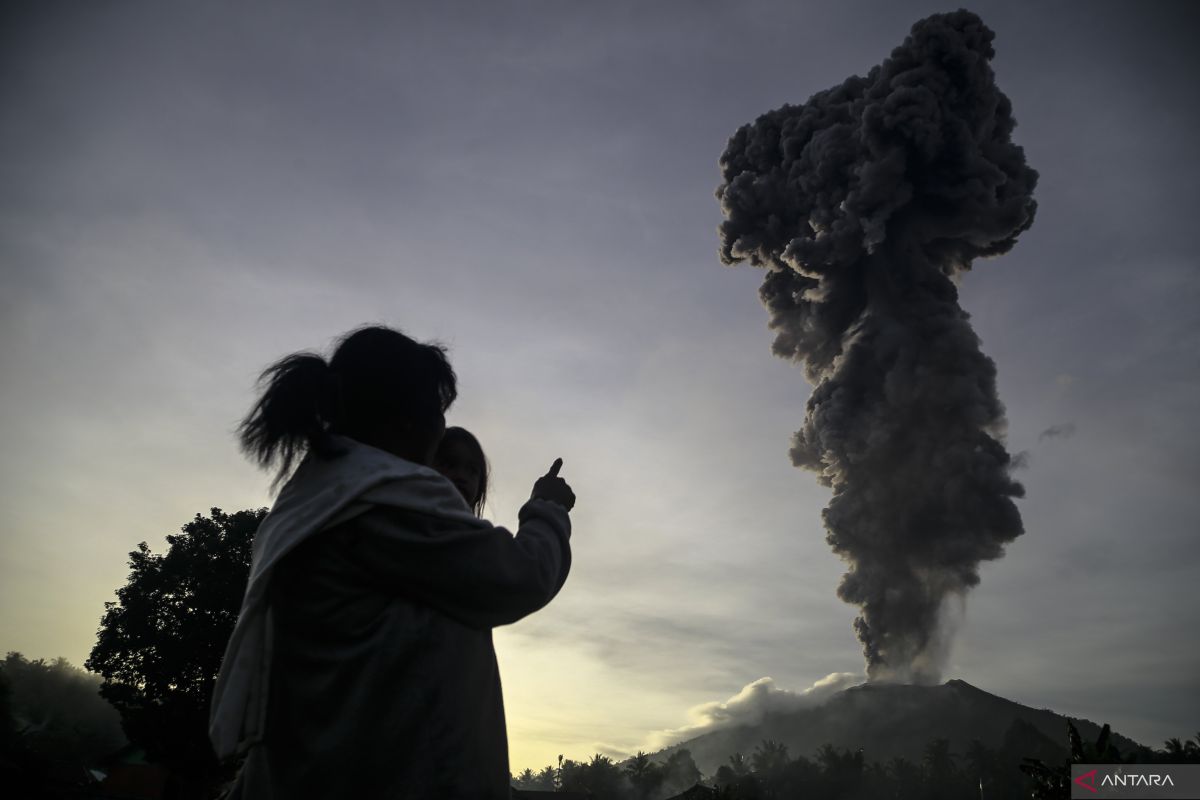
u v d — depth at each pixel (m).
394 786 0.97
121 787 40.12
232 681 1.01
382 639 1.01
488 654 1.11
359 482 1.06
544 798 69.31
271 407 1.17
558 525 1.26
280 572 1.06
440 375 1.32
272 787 1.02
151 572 34.25
